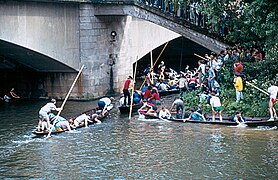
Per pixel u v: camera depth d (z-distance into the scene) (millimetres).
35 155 21875
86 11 33906
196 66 51625
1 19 28391
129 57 37969
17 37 29516
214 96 27438
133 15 34500
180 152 21969
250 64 30984
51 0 30875
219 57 32281
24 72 35375
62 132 25766
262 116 27406
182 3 34156
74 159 21297
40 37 31109
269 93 26656
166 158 21219
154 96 31969
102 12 34438
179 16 34344
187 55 51906
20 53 31781
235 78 29203
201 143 23250
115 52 36219
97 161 21016
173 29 34469
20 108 31812
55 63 33156
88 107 32094
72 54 33594
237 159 20938
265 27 27562
